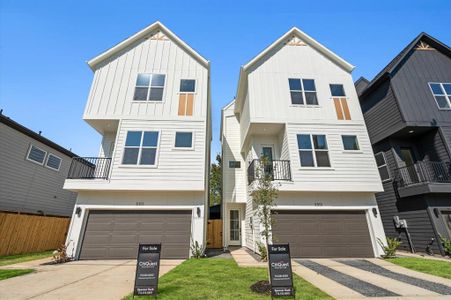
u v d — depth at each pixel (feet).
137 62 38.14
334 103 37.09
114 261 28.19
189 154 33.19
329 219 32.12
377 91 41.78
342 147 34.35
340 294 15.35
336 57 39.65
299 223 31.65
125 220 31.24
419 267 23.57
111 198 31.71
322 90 37.91
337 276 20.62
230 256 32.37
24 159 42.16
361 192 32.81
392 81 38.01
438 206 31.81
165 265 25.84
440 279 19.29
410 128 35.68
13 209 39.50
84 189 30.81
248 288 16.34
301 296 14.79
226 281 18.12
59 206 50.60
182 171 32.32
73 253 28.99
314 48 41.01
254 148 38.81
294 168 32.76
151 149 33.04
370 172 33.19
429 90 37.73
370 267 24.35
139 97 35.81
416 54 40.55
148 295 14.57
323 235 31.30
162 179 31.71
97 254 29.48
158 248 15.99
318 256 30.27
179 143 33.78
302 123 35.50
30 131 42.50
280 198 32.32
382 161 40.24
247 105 40.06
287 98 37.01
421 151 37.93
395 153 37.70
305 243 30.78
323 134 35.01
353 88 38.24
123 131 33.68
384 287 17.08
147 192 32.24
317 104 36.96
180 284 17.33
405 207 35.12
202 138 34.24
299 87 38.04
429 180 33.60
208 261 27.45
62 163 51.83
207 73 38.40
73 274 21.35
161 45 39.75
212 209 63.62
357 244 31.07
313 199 32.63
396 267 24.13
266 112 35.91
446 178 33.32
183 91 36.83
